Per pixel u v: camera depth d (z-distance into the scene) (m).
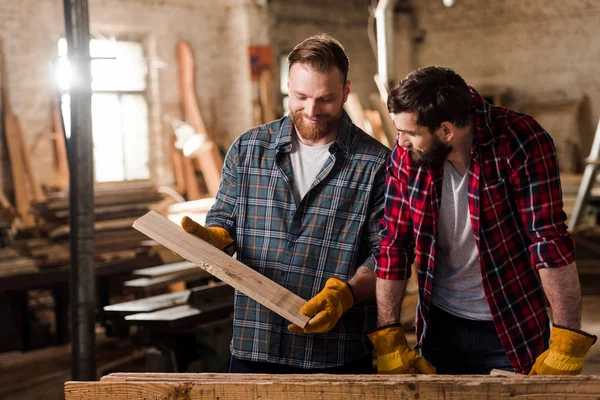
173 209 8.05
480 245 1.94
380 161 2.15
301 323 1.90
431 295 2.09
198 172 9.28
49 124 7.86
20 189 7.41
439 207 1.97
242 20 9.83
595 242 7.61
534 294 2.00
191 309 3.67
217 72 9.94
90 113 3.57
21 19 7.71
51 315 6.64
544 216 1.85
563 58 12.23
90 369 3.64
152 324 3.48
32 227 7.15
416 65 13.40
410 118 1.80
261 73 9.92
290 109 2.12
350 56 12.31
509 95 12.70
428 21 13.25
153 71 9.12
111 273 5.88
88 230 3.59
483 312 2.08
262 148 2.22
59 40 8.03
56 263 6.26
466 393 1.57
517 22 12.54
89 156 3.57
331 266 2.16
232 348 2.25
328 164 2.15
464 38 12.99
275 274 2.18
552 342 1.86
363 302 2.19
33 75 7.79
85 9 3.52
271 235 2.19
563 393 1.54
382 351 2.02
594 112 12.05
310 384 1.63
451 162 1.93
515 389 1.55
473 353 2.11
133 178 8.98
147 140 9.13
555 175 1.86
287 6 11.10
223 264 2.01
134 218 7.90
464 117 1.80
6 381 4.82
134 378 1.74
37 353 5.55
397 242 2.06
